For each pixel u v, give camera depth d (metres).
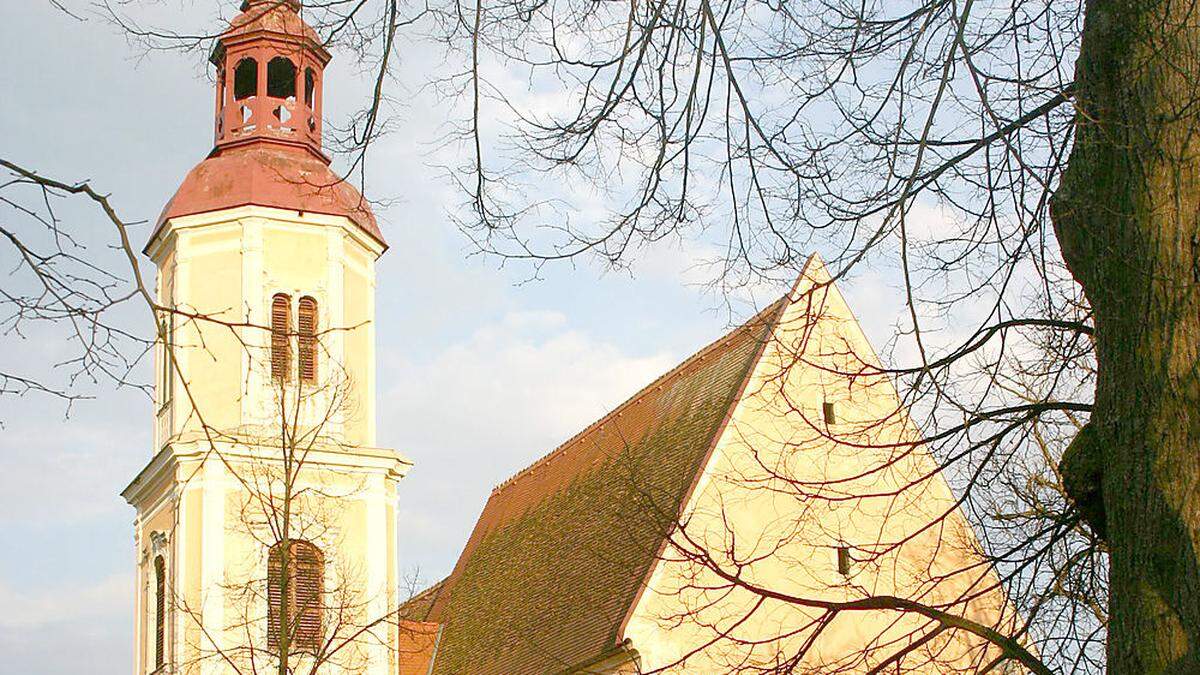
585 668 31.52
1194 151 9.55
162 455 36.25
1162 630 9.26
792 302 15.16
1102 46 10.05
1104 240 9.99
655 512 15.85
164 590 36.97
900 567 30.41
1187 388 9.34
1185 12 9.63
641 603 30.38
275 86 38.59
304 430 36.00
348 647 35.28
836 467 32.28
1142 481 9.48
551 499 42.50
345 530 36.31
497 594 40.94
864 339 33.09
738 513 31.56
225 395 35.81
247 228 36.38
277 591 35.53
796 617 31.06
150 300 8.53
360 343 37.59
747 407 32.34
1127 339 9.71
